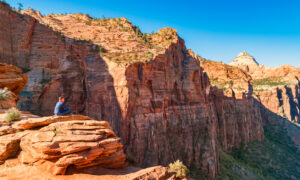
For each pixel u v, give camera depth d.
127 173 13.14
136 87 34.38
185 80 49.69
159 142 35.59
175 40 52.56
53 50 44.22
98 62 37.00
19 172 10.11
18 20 42.81
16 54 41.66
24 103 37.16
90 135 12.27
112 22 58.25
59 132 11.38
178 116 43.88
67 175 10.71
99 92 35.47
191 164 43.78
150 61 37.03
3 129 11.47
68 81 41.34
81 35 48.25
